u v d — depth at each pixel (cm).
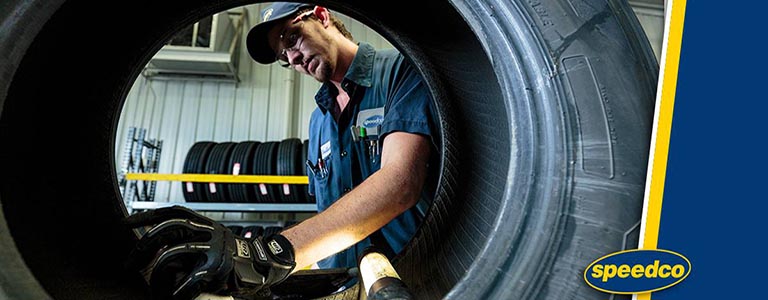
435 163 84
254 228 273
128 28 63
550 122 29
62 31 44
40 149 49
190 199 255
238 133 315
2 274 27
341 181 113
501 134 49
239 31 325
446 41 62
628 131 29
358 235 64
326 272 76
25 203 41
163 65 302
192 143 312
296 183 245
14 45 27
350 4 77
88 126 64
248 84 324
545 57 29
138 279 55
